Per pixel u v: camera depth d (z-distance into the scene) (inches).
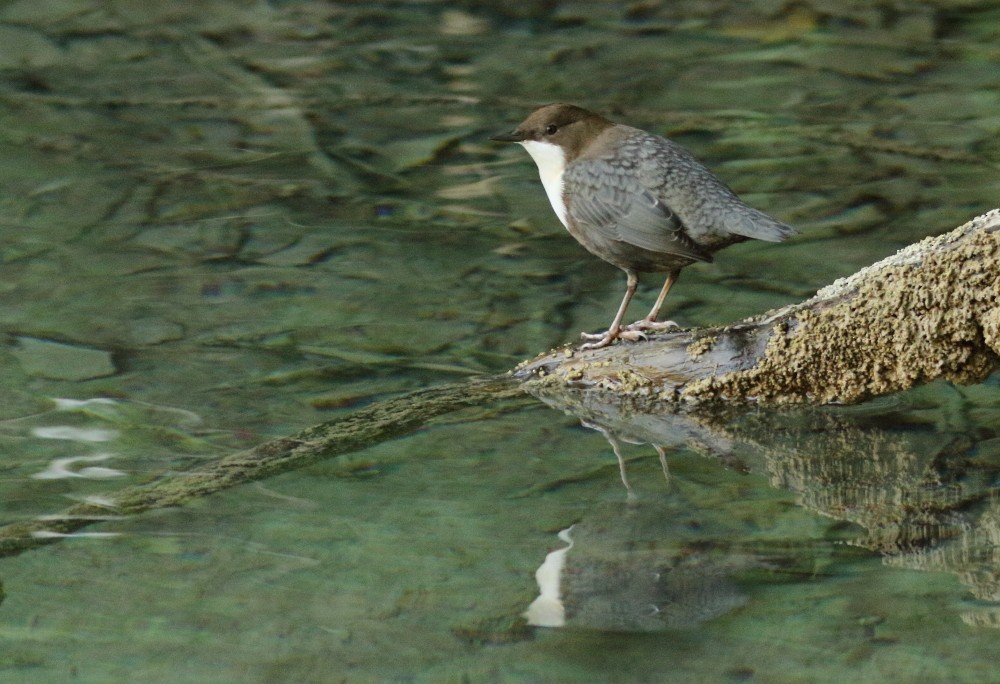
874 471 327.3
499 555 288.8
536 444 349.7
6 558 290.5
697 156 585.3
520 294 464.1
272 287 469.7
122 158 593.6
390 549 292.7
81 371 402.3
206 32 772.0
